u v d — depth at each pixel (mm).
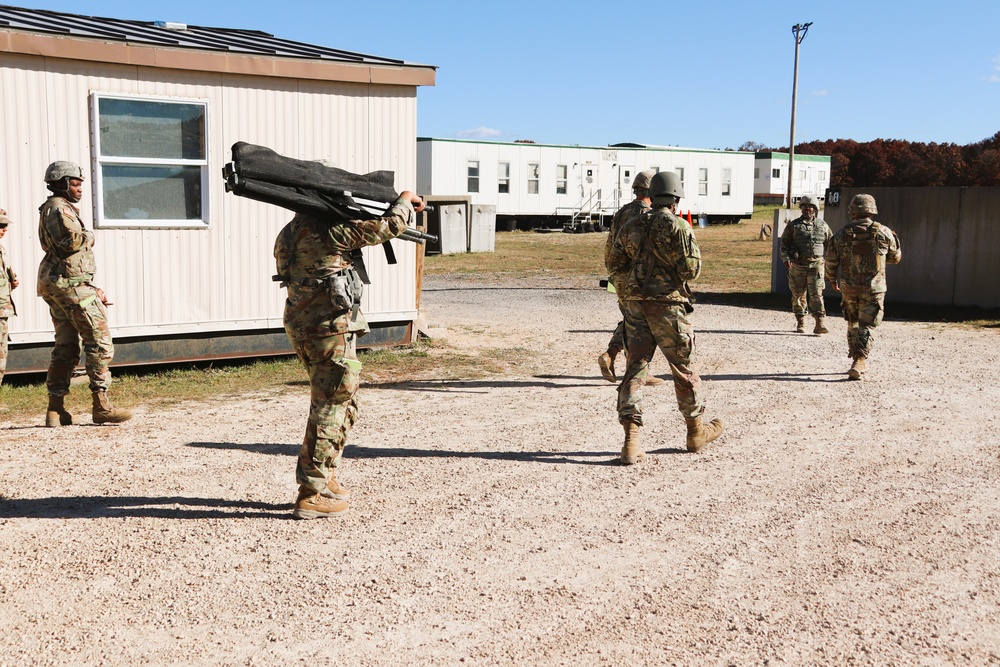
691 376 6039
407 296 10766
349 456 6035
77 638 3393
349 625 3533
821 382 8797
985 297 15258
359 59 10234
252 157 4238
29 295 8297
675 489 5355
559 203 42188
